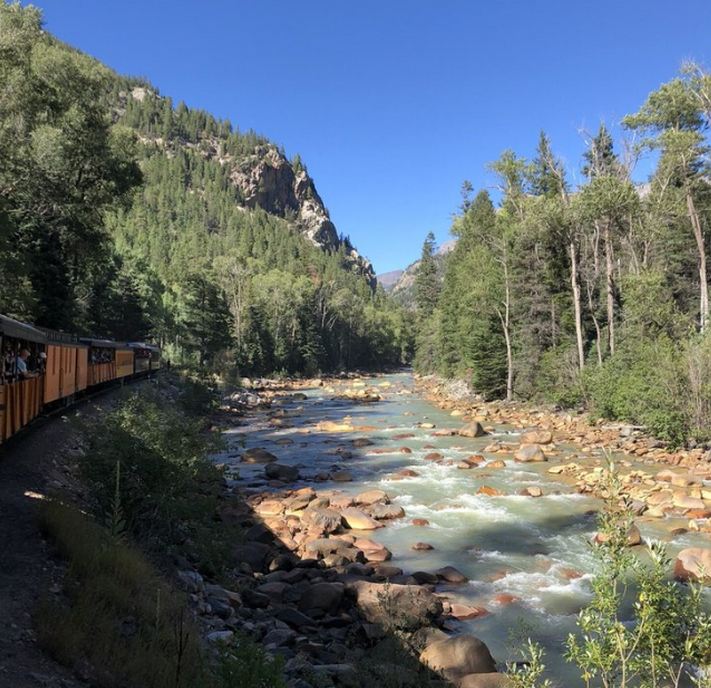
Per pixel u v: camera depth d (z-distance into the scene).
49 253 39.84
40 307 35.88
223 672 5.72
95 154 36.81
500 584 13.62
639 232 44.88
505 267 54.44
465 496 21.45
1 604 6.91
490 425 40.88
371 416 46.81
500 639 10.88
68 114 35.06
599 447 30.30
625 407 34.59
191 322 75.12
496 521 18.44
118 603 7.62
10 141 31.73
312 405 56.34
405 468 26.48
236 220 196.25
